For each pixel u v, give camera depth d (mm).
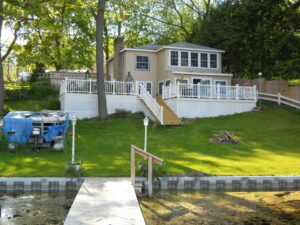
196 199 9367
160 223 7324
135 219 6770
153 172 10516
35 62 34250
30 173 10703
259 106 24547
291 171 11500
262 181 10703
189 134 18172
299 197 9727
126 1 29422
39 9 21938
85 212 7176
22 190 10055
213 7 37938
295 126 19547
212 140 16969
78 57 35125
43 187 10125
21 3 22078
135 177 10539
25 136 14773
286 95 24844
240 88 23344
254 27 27969
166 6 41875
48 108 24156
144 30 42500
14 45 27297
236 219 7695
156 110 20516
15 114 15969
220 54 29578
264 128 19312
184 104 21797
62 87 23594
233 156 13930
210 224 7336
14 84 34719
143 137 17500
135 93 23672
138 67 29281
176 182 10508
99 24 21891
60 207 8398
